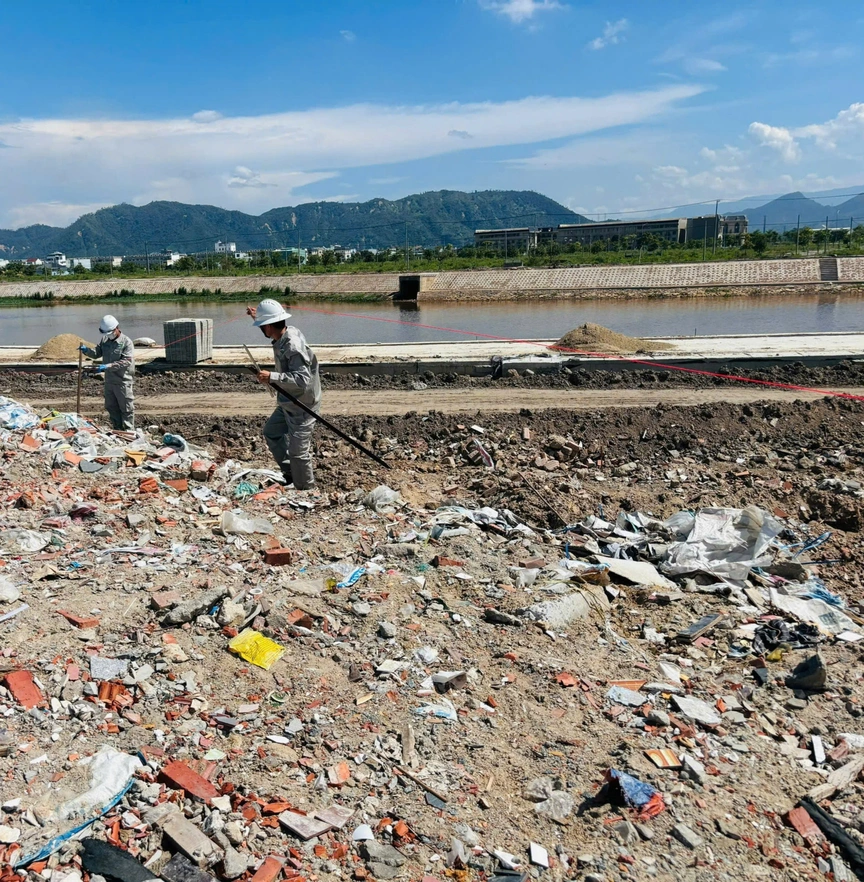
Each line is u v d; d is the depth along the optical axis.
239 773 3.72
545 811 3.74
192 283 67.12
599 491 9.05
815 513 8.43
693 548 7.13
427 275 55.84
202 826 3.38
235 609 5.00
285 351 7.89
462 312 43.16
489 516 7.66
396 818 3.60
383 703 4.39
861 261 52.25
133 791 3.49
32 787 3.40
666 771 4.09
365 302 54.59
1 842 3.10
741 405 12.00
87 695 4.09
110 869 3.07
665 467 10.01
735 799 3.96
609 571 6.57
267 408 13.30
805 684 5.07
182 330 16.50
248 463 10.22
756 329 30.84
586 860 3.48
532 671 4.89
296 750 3.94
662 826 3.72
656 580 6.56
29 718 3.83
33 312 52.44
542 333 30.91
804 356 14.91
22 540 5.85
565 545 7.19
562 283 54.41
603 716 4.55
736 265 53.84
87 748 3.70
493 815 3.70
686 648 5.53
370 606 5.40
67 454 8.04
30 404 14.14
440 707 4.40
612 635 5.58
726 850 3.62
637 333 30.56
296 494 8.23
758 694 4.98
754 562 7.06
